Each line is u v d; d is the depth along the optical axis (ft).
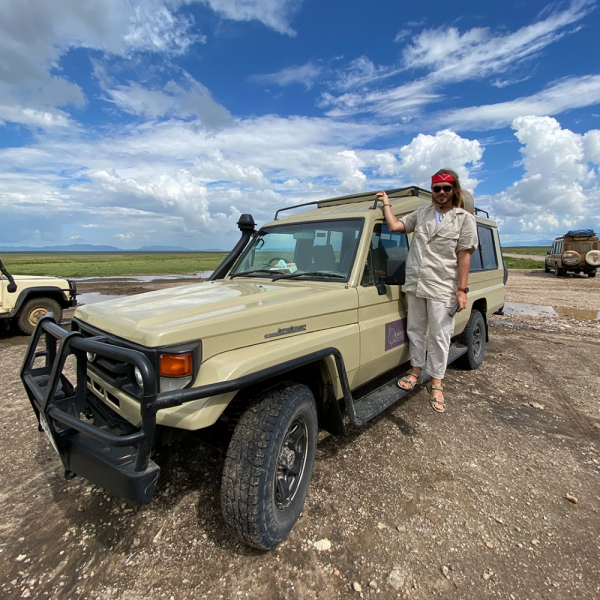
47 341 9.04
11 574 6.98
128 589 6.69
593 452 11.05
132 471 6.23
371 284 11.02
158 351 6.58
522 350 21.74
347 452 10.89
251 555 7.41
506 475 9.89
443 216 10.39
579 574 6.94
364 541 7.72
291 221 12.99
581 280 61.57
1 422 12.71
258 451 6.91
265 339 8.02
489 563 7.18
